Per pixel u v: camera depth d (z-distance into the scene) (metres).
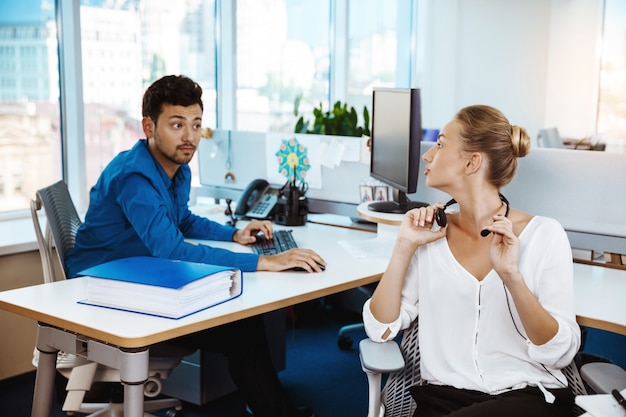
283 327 3.23
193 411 2.88
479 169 1.89
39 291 2.08
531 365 1.84
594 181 2.51
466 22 6.57
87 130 3.87
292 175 3.33
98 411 2.54
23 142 3.66
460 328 1.89
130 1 4.00
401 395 1.98
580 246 2.57
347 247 2.66
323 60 5.59
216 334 2.35
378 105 2.84
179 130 2.42
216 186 3.68
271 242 2.71
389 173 2.73
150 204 2.31
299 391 3.07
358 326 3.57
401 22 6.33
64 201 2.63
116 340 1.70
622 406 1.33
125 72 4.02
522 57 6.60
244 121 4.85
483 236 1.80
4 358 3.14
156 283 1.83
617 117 6.32
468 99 6.68
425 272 1.96
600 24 6.30
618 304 2.08
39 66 3.67
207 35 4.52
